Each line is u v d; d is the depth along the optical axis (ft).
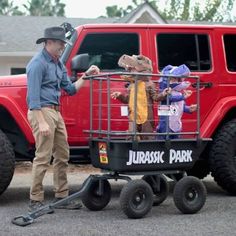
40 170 22.40
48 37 22.27
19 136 25.67
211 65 27.17
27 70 22.31
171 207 24.47
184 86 23.15
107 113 23.82
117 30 26.25
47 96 22.43
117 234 19.53
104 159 22.40
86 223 21.17
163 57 26.66
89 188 22.98
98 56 26.02
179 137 23.54
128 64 23.09
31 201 22.59
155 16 75.31
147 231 19.98
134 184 21.76
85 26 25.91
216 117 26.55
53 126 22.50
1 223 21.11
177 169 23.15
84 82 24.67
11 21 77.66
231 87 27.27
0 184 24.18
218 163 26.66
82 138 25.62
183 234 19.61
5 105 24.72
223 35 27.53
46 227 20.45
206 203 25.45
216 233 19.79
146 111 22.68
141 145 21.98
